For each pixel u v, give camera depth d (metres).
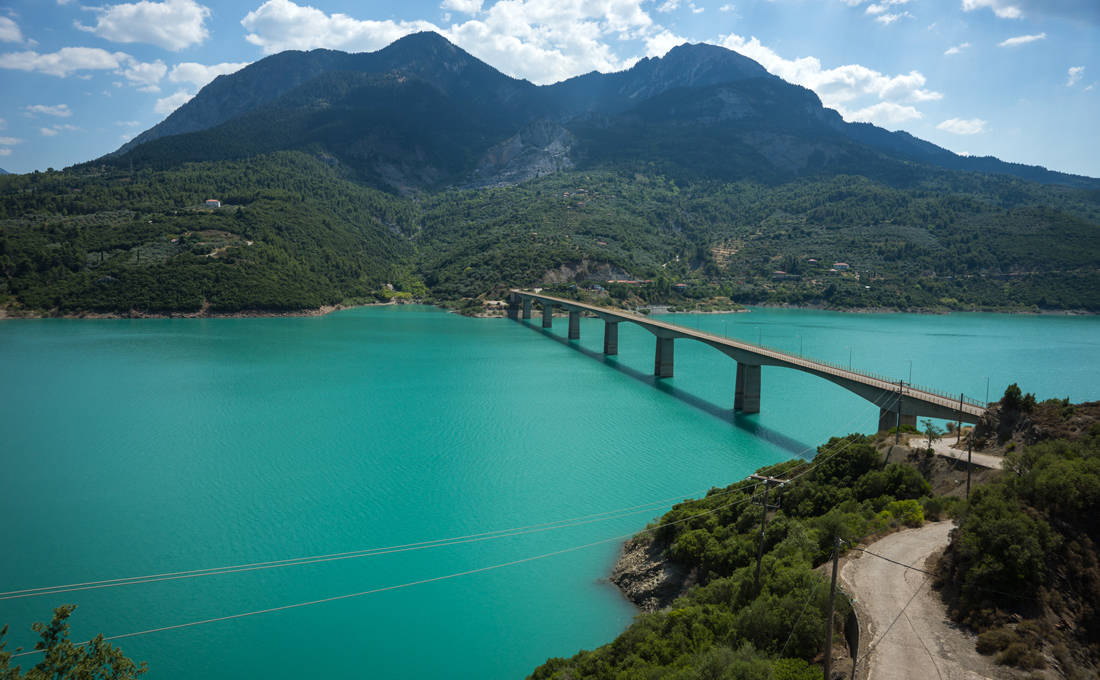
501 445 103.50
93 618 56.50
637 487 85.44
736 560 53.00
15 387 140.38
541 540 70.56
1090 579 37.31
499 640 53.34
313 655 51.72
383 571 64.25
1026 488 43.06
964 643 34.59
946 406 77.62
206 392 138.50
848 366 166.62
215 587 61.38
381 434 109.19
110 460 95.44
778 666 33.50
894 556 45.38
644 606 57.41
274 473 90.44
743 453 99.62
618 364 180.75
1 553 67.12
